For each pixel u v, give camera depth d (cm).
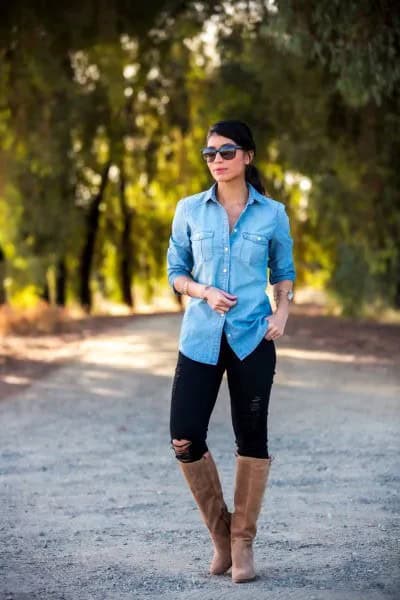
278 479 863
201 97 3462
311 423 1191
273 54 2578
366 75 1445
